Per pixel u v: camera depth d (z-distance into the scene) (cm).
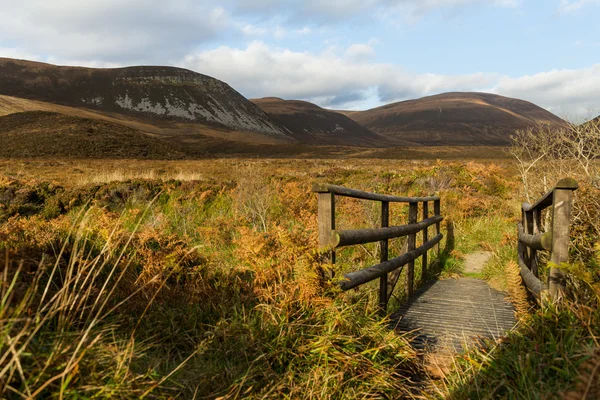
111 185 1217
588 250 460
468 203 1166
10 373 175
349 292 414
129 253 424
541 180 826
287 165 4331
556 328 289
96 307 299
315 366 298
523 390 248
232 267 500
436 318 462
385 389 301
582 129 681
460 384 287
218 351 298
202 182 1416
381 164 4450
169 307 359
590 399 184
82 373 208
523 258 586
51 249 400
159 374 247
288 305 347
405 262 538
